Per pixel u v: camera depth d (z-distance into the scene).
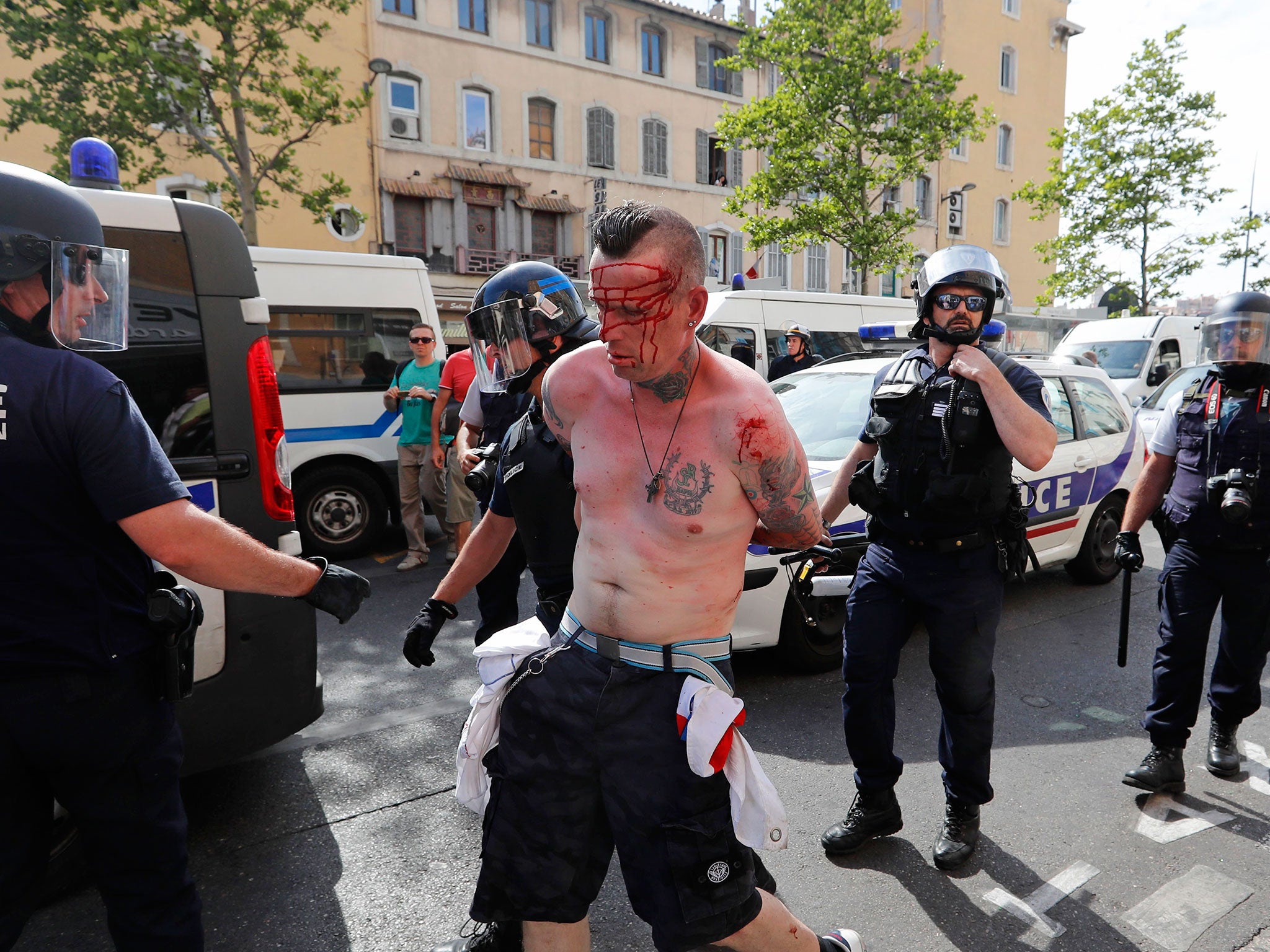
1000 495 2.41
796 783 3.08
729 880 1.52
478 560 2.19
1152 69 21.11
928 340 2.51
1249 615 2.94
